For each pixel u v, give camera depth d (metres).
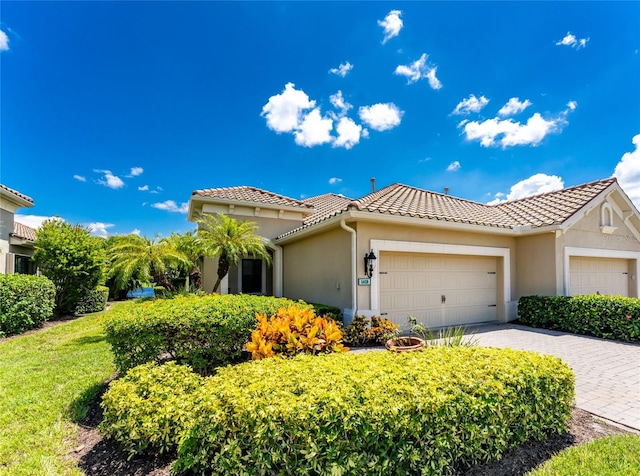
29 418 4.62
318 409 2.86
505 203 16.11
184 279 20.72
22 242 16.27
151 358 5.78
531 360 4.07
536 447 3.70
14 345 9.52
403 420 2.88
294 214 15.29
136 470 3.40
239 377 3.65
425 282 10.95
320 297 11.68
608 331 9.79
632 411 4.77
